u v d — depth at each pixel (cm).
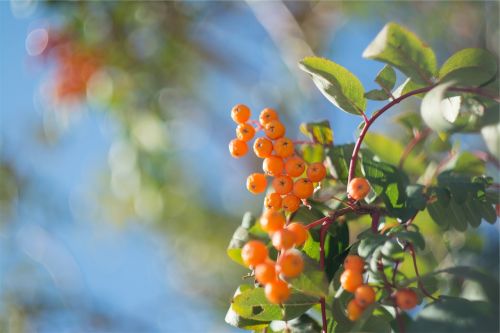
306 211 178
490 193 189
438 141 250
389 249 146
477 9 456
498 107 175
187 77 547
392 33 168
